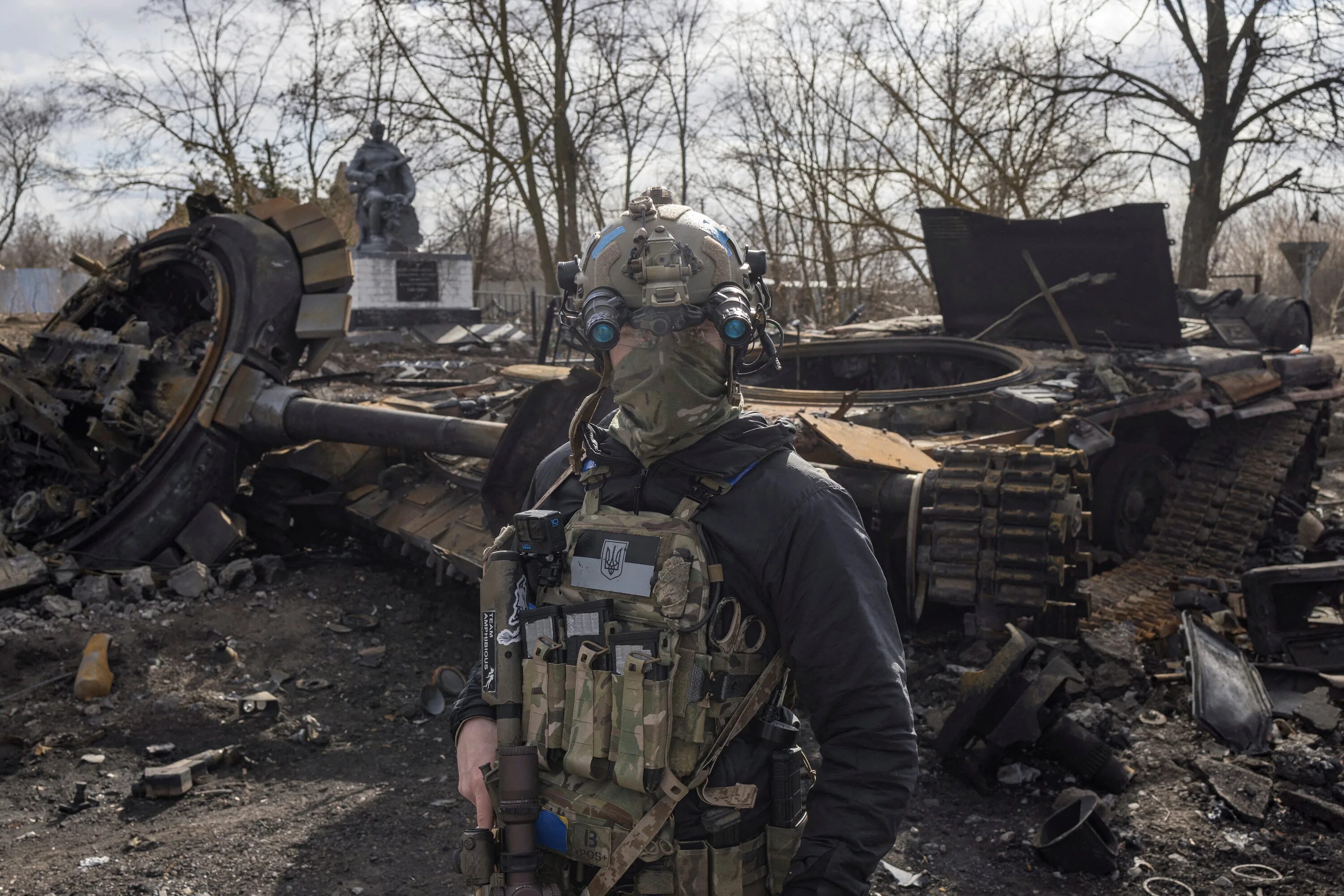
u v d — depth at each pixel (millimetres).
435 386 9758
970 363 9180
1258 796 3955
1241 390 7797
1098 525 7043
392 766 4621
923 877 3592
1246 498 7523
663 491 1748
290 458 7344
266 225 7859
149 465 7145
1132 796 4098
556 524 1790
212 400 7109
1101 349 8516
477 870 1743
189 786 4324
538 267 35156
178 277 8492
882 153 19891
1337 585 5223
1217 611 5961
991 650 5188
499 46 22500
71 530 7113
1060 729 4148
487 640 1810
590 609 1708
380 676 5656
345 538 7863
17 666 5508
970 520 5008
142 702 5211
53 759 4641
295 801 4230
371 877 3605
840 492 1704
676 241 1700
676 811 1661
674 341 1671
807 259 20547
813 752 4430
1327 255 31172
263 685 5465
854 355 9758
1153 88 17500
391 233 21109
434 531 6477
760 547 1649
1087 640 5141
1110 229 7809
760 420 1750
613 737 1650
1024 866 3660
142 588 6488
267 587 6770
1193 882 3525
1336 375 9070
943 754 4254
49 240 38906
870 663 1599
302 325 7469
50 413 7398
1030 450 5090
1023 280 8797
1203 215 17891
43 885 3535
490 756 1802
